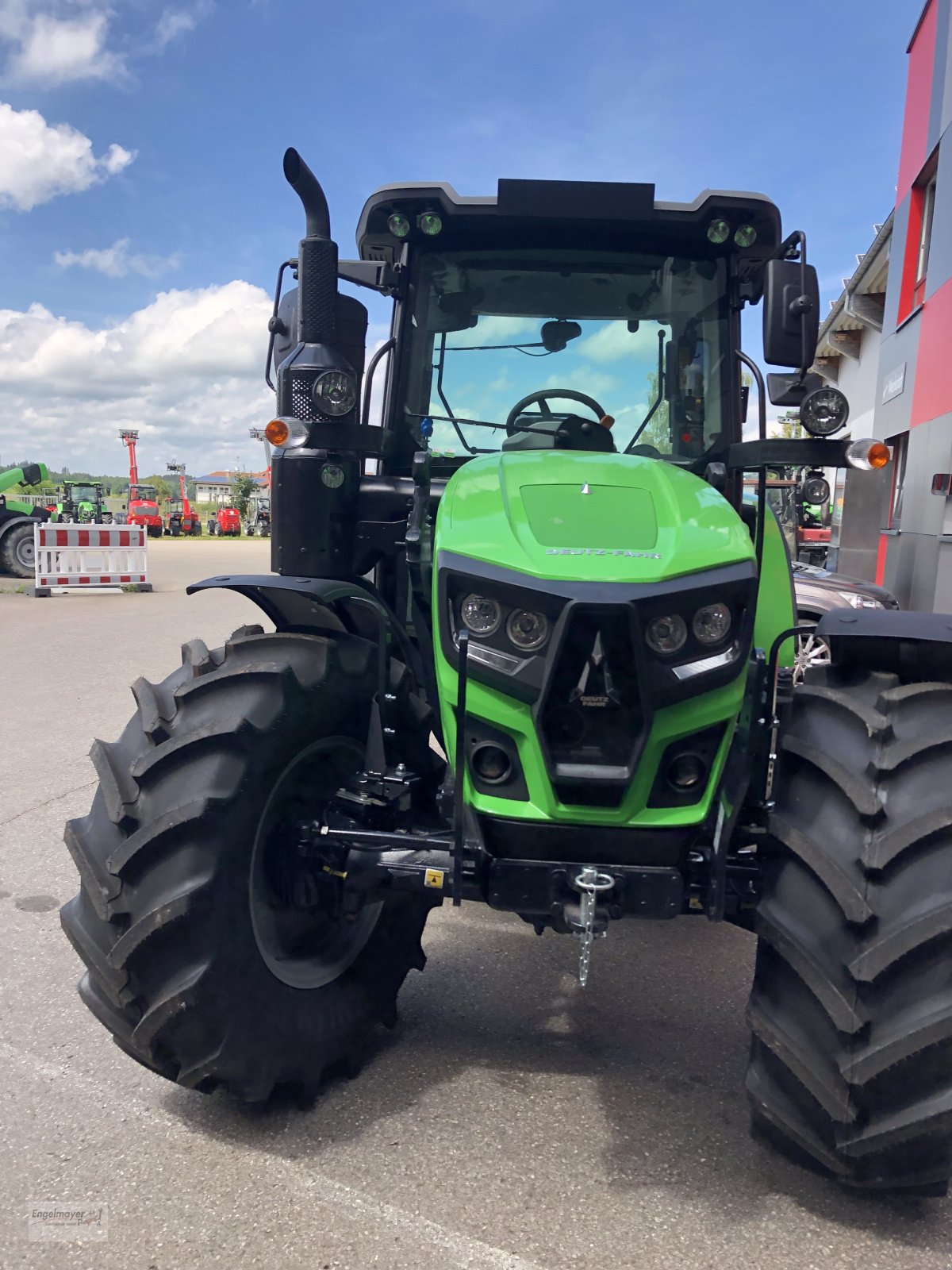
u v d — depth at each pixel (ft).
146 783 8.00
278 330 10.44
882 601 27.09
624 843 7.73
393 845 8.02
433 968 11.80
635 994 11.21
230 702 8.18
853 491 43.29
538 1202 7.53
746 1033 10.35
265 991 8.21
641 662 7.35
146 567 52.80
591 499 8.45
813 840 7.27
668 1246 7.09
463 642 7.35
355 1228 7.20
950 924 6.68
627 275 11.31
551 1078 9.36
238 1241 7.06
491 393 11.44
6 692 25.52
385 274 11.31
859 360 61.52
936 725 7.39
